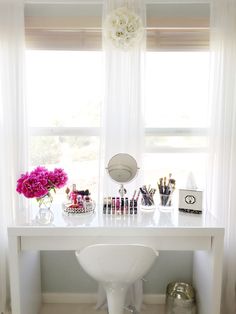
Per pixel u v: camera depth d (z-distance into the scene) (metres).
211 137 1.93
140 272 1.50
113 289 1.61
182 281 2.13
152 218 1.70
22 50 1.87
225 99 1.88
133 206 1.77
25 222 1.62
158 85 2.07
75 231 1.54
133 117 1.93
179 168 2.16
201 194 1.77
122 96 1.93
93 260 1.45
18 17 1.85
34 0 1.91
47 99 2.10
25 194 1.58
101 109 1.94
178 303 1.86
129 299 2.02
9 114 1.90
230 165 1.93
